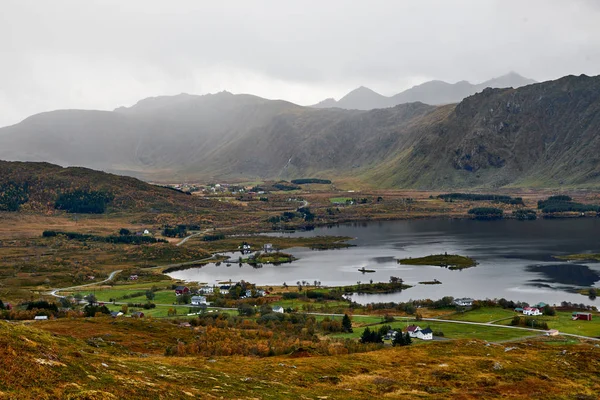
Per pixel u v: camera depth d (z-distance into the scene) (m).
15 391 57.06
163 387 71.75
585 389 104.81
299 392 85.94
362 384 97.94
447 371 112.12
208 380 83.31
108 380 68.19
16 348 67.31
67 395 59.69
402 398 90.19
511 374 112.12
